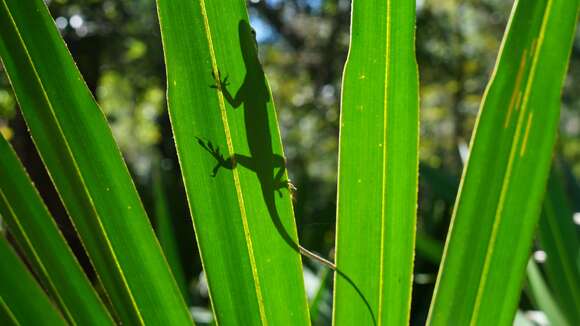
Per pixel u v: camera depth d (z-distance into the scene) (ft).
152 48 6.25
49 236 1.15
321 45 8.20
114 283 1.17
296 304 1.22
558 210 1.65
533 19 1.14
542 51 1.15
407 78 1.17
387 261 1.20
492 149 1.16
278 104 9.27
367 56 1.17
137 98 8.27
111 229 1.17
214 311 1.21
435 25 8.40
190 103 1.21
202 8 1.21
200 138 1.22
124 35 5.59
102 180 1.17
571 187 2.22
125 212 1.17
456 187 2.26
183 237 3.32
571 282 1.63
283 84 9.23
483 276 1.18
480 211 1.17
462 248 1.18
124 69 7.09
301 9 7.84
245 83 1.24
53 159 1.16
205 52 1.22
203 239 1.21
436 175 2.30
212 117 1.22
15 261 1.12
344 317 1.21
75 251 3.05
